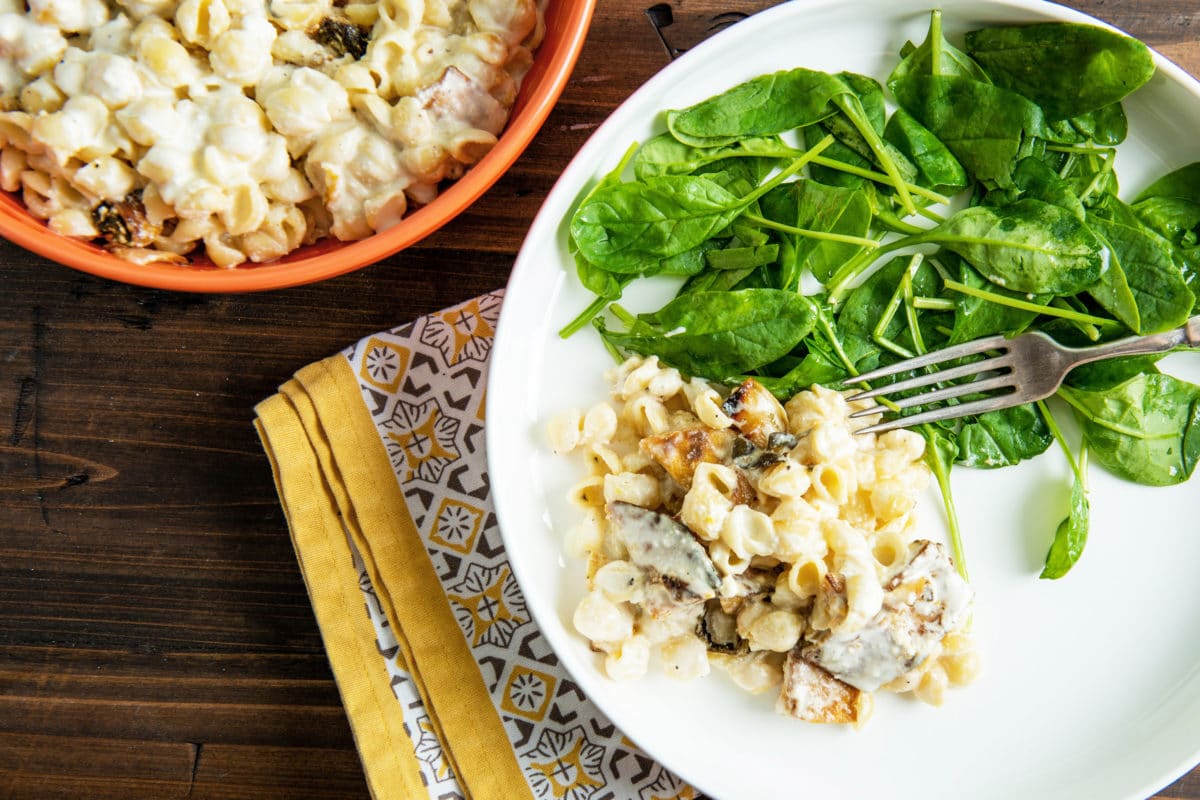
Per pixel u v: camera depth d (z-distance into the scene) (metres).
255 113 0.51
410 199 0.54
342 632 0.57
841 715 0.52
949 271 0.54
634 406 0.53
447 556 0.57
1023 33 0.53
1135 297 0.53
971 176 0.54
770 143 0.53
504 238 0.58
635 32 0.57
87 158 0.51
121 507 0.58
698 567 0.51
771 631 0.51
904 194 0.53
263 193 0.52
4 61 0.51
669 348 0.53
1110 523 0.54
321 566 0.57
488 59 0.53
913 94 0.54
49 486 0.58
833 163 0.53
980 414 0.54
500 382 0.53
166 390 0.58
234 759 0.58
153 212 0.52
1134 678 0.54
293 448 0.57
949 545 0.54
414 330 0.57
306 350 0.58
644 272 0.53
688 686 0.54
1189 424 0.53
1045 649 0.54
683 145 0.53
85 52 0.51
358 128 0.52
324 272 0.52
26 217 0.52
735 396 0.52
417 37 0.53
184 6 0.51
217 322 0.58
